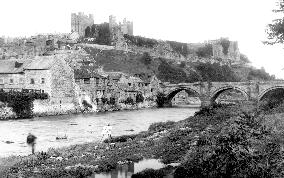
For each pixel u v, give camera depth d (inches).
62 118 3506.4
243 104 2844.5
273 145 904.9
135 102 5423.2
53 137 2174.0
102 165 1218.6
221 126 1505.9
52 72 3973.9
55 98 3996.1
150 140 1738.4
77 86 4328.3
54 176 1089.4
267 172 815.1
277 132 1040.2
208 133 1459.2
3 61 4389.8
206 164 970.7
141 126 2817.4
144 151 1485.0
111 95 4911.4
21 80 4121.6
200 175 960.3
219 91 5477.4
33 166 1234.0
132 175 1086.4
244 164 874.8
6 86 4195.4
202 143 1230.9
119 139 1847.9
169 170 1129.4
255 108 2046.0
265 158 858.8
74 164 1256.8
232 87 5305.1
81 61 6673.2
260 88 5022.1
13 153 1616.6
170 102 6127.0
